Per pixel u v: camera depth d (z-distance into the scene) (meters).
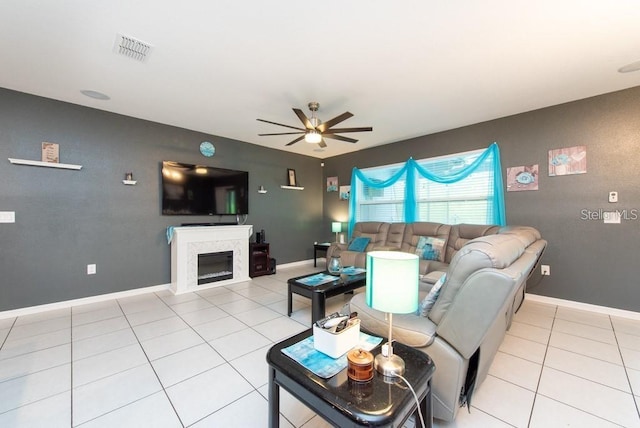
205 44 2.17
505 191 3.73
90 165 3.44
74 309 3.19
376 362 1.16
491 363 1.85
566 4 1.74
